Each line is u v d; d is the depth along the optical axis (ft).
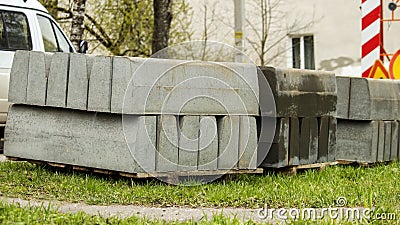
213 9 96.02
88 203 33.78
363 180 41.42
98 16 87.35
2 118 53.72
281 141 41.37
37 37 54.95
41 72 40.24
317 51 89.40
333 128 44.62
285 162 41.73
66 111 39.83
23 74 41.04
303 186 38.47
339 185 39.17
